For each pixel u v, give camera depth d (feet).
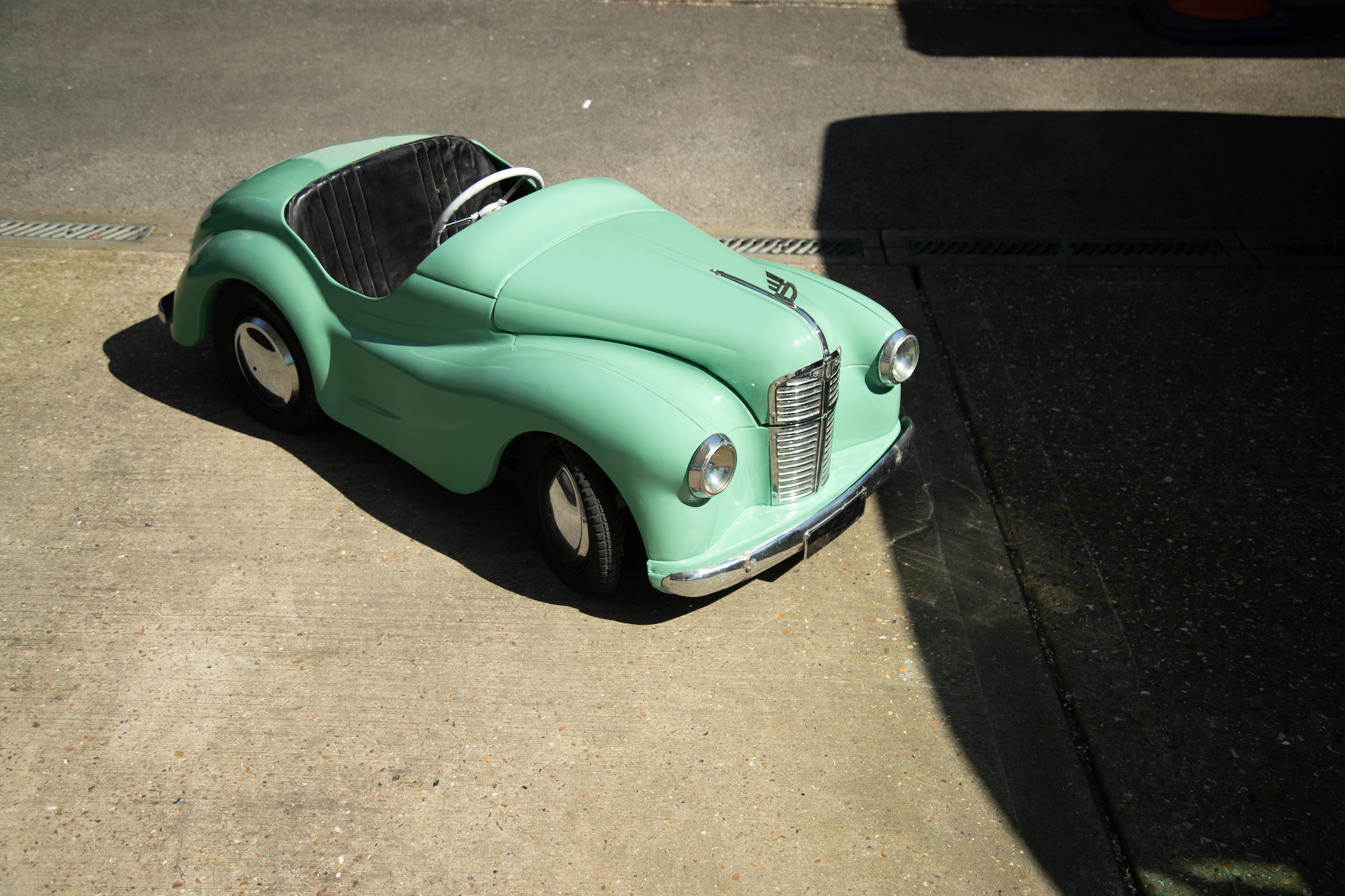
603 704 10.12
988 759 9.69
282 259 12.46
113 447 13.51
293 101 24.08
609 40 28.04
